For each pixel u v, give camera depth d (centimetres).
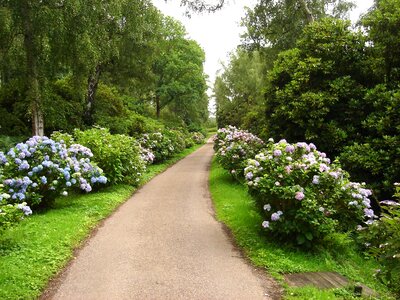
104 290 468
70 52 1396
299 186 628
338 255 649
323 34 1214
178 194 1170
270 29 2006
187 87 4012
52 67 1422
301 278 527
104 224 792
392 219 400
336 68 1184
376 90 1027
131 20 1712
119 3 1545
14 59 1389
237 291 471
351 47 1173
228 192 1144
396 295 428
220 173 1575
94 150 1143
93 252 610
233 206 948
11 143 1365
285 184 643
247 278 514
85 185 863
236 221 797
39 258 548
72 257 584
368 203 683
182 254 609
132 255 598
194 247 646
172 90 3928
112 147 1188
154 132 2320
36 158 809
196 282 497
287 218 635
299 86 1155
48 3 1309
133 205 995
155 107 4625
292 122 1168
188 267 551
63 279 501
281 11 1897
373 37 1090
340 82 1112
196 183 1409
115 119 2053
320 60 1166
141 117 2405
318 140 1091
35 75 1354
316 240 647
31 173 775
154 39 2155
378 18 1048
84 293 459
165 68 3869
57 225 719
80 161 903
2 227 591
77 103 1848
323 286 501
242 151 1321
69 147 996
